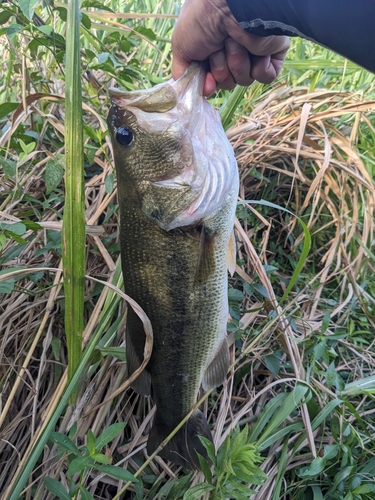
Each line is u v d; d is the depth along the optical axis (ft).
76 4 1.21
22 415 1.71
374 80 2.84
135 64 2.18
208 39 1.44
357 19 1.21
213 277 1.53
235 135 2.27
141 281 1.52
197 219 1.48
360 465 1.77
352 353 2.19
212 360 1.61
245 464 1.36
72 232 1.29
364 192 2.48
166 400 1.60
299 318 2.05
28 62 2.36
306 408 1.77
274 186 2.41
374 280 2.40
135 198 1.49
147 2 3.04
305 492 1.75
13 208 1.94
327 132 2.45
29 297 1.84
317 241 2.50
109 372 1.76
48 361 1.74
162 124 1.43
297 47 2.98
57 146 2.10
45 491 1.55
